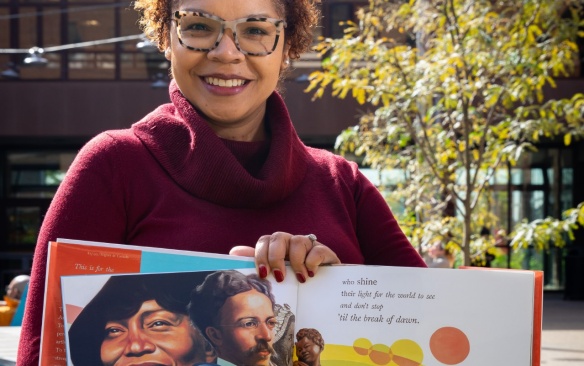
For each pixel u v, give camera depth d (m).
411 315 1.55
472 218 6.98
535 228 6.26
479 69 6.32
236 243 1.77
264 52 1.80
